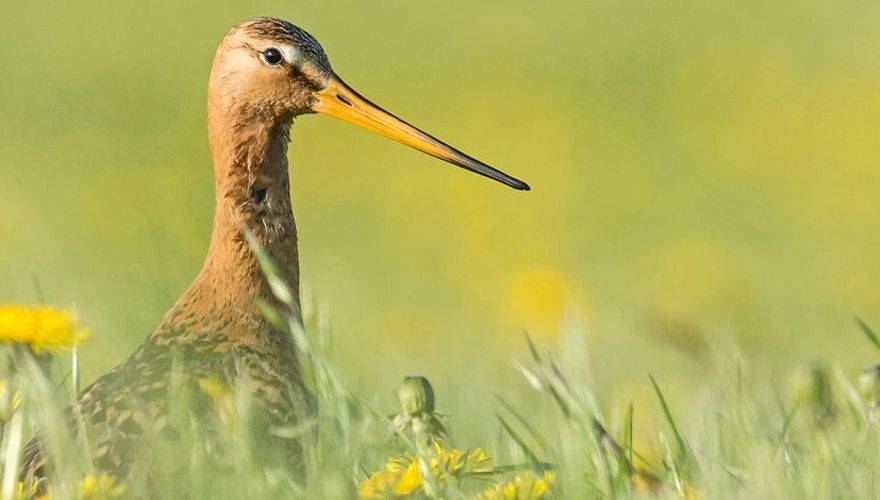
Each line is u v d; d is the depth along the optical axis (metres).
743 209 22.61
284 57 9.03
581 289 16.95
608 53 32.09
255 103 9.01
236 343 8.10
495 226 21.45
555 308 14.86
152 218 17.61
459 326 15.66
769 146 25.09
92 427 7.07
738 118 26.50
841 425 8.65
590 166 24.67
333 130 25.62
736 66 28.75
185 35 34.03
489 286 18.86
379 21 35.78
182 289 12.12
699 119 26.80
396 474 6.99
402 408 7.59
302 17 35.97
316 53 9.18
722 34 32.81
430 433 7.58
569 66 31.25
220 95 9.05
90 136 25.47
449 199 22.67
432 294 18.27
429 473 6.89
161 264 13.93
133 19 35.03
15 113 27.16
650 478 7.53
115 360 11.36
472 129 26.42
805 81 27.89
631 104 27.84
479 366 12.37
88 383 10.85
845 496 7.18
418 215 22.08
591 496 7.36
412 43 33.78
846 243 20.50
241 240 8.60
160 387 7.29
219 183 8.94
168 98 28.86
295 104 9.12
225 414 7.14
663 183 23.89
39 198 20.52
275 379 7.89
